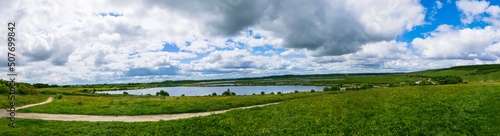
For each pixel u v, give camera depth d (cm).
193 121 4162
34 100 7725
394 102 4725
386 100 4988
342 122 3684
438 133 3111
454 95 4944
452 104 4209
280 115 4269
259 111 4684
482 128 3192
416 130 3206
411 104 4434
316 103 5134
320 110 4438
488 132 3083
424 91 5809
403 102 4641
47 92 12238
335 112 4225
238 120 4131
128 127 3894
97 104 6562
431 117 3628
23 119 4459
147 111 5594
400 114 3872
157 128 3797
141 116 5219
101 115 5341
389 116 3794
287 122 3847
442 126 3312
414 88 6794
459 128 3216
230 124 3925
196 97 9569
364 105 4659
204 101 7056
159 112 5528
